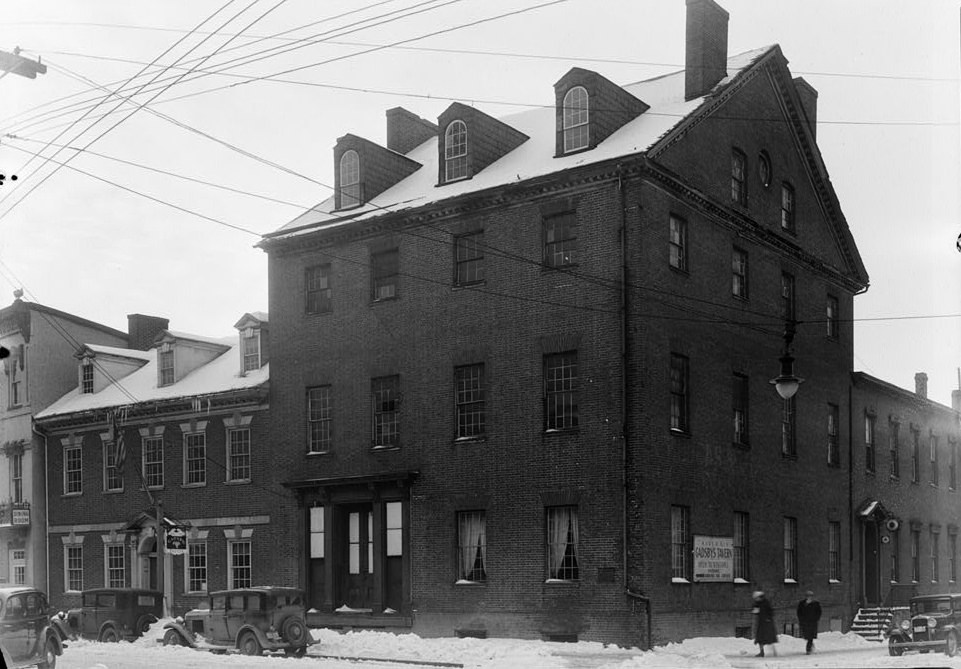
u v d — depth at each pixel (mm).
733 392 38812
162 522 45062
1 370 54312
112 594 37875
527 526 35094
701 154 37375
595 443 34000
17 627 25422
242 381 45344
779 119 43500
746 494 38656
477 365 37188
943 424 56375
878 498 49000
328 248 41438
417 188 40562
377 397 39625
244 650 32281
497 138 39938
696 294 36844
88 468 49750
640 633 32406
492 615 35469
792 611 40719
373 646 34031
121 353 53438
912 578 51719
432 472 37562
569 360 35125
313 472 40875
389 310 39469
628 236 34188
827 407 45625
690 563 35062
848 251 48219
